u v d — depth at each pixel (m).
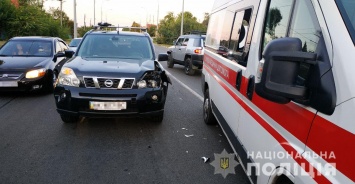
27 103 6.79
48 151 4.13
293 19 2.24
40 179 3.37
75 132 4.91
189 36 13.91
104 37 6.31
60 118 5.63
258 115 2.59
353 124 1.39
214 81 4.88
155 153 4.19
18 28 27.05
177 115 6.16
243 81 3.07
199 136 4.91
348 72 1.46
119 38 6.32
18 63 7.54
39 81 7.39
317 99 1.63
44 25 29.70
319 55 1.67
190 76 12.80
